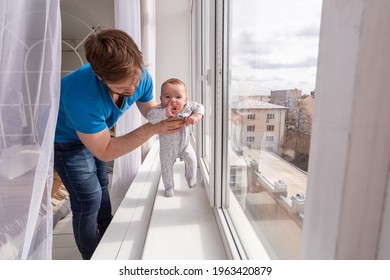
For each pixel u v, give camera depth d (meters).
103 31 0.88
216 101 1.21
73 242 1.63
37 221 0.62
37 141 0.56
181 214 1.27
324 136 0.28
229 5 1.15
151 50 2.52
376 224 0.27
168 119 1.16
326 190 0.29
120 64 0.81
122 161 1.89
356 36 0.24
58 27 0.56
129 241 1.12
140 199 1.54
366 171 0.26
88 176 1.22
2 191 0.53
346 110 0.25
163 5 3.18
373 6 0.23
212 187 1.25
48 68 0.55
